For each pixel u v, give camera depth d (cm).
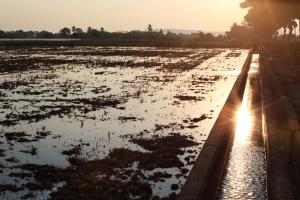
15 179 1172
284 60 4559
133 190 1079
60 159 1347
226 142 1491
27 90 2848
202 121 1897
